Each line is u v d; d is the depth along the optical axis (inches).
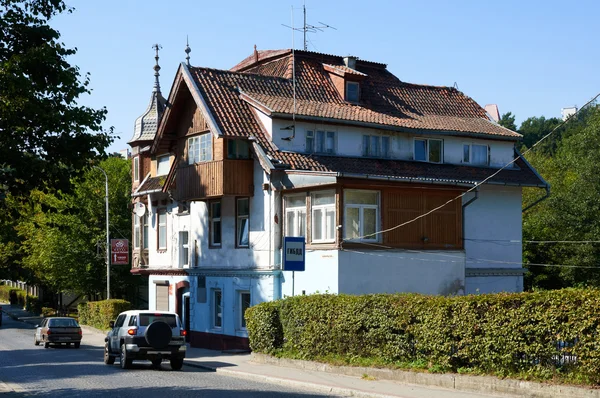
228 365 984.3
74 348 1513.3
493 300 650.8
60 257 2060.8
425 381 705.6
